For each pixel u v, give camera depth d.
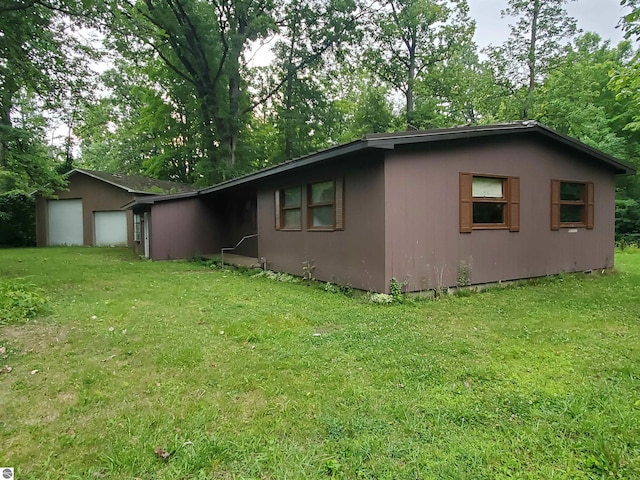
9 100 11.05
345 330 4.35
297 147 23.39
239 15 19.45
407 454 2.05
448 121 25.70
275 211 9.22
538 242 7.64
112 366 3.30
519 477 1.87
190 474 1.92
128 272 9.59
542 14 20.08
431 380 2.98
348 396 2.71
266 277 8.84
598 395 2.70
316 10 21.36
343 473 1.91
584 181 8.46
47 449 2.13
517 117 21.31
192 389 2.85
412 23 22.78
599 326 4.50
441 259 6.36
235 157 21.41
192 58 19.95
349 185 6.64
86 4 8.82
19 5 8.43
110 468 1.96
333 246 7.12
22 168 13.87
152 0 17.50
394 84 24.75
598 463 1.96
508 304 5.70
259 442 2.17
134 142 29.95
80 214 20.17
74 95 11.02
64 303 5.75
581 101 19.61
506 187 7.15
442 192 6.36
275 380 2.99
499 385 2.88
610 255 9.05
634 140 18.58
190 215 13.51
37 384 2.96
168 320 4.79
